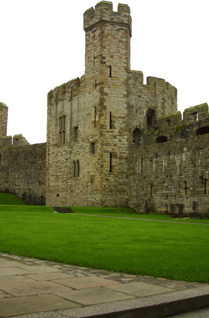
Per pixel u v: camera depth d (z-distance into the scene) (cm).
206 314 643
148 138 3869
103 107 4144
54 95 4878
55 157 4766
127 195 4062
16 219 2325
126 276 805
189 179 3198
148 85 4381
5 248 1118
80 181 4334
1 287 683
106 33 4222
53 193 4734
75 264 921
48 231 1606
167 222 2428
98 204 4050
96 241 1300
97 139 4141
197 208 3094
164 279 786
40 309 566
